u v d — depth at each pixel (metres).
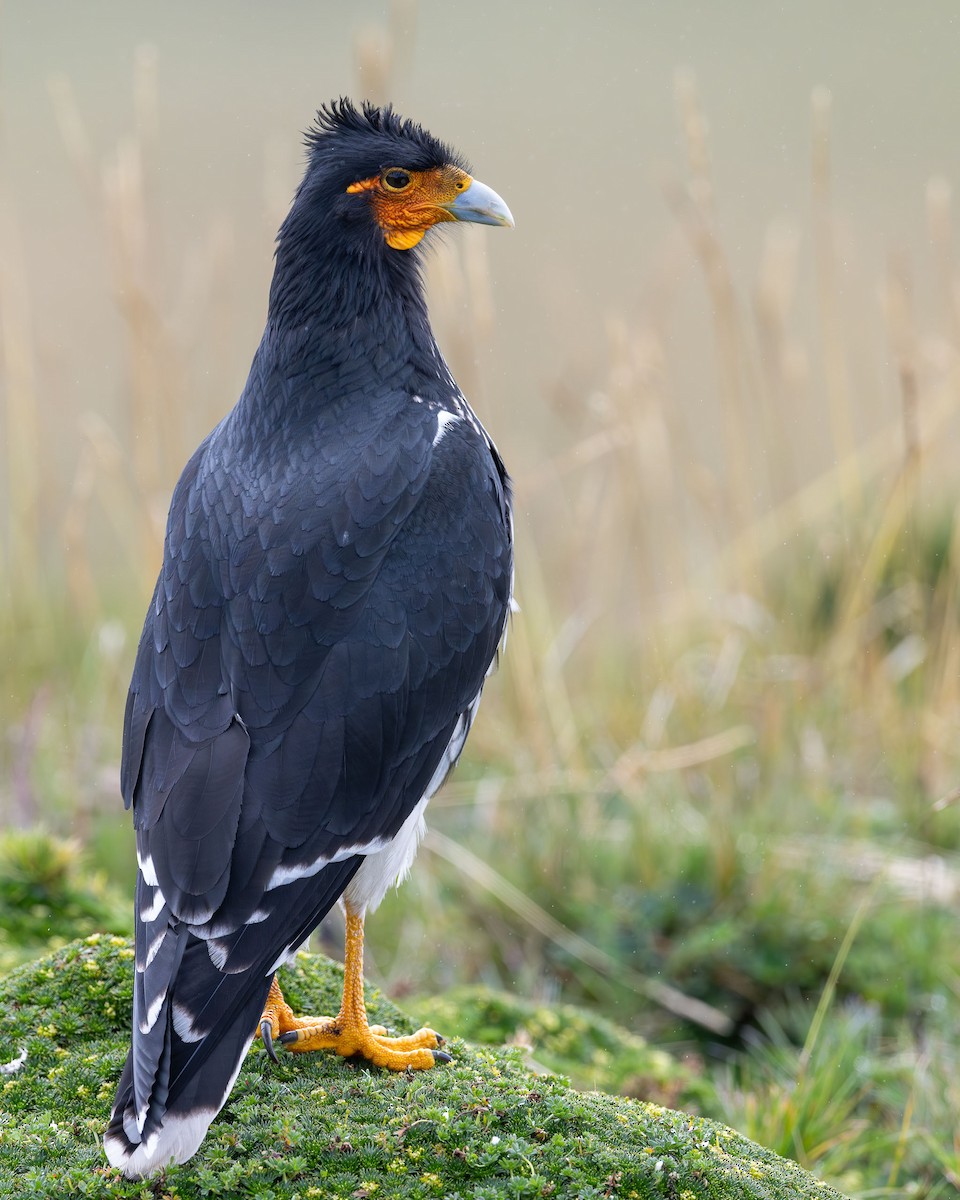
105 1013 6.59
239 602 6.37
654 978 10.09
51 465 13.91
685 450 12.24
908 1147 8.03
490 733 11.91
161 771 6.01
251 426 7.21
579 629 11.77
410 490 6.85
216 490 6.83
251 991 5.57
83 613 12.71
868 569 11.77
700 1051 9.59
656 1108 6.20
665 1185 5.54
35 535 13.16
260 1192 5.38
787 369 12.13
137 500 13.02
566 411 12.32
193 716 6.14
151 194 12.60
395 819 6.41
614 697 12.52
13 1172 5.53
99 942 6.96
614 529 12.64
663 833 11.12
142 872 5.77
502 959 10.45
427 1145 5.64
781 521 12.28
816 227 12.02
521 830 11.09
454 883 10.91
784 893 10.41
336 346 7.34
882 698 11.88
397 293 7.59
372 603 6.51
